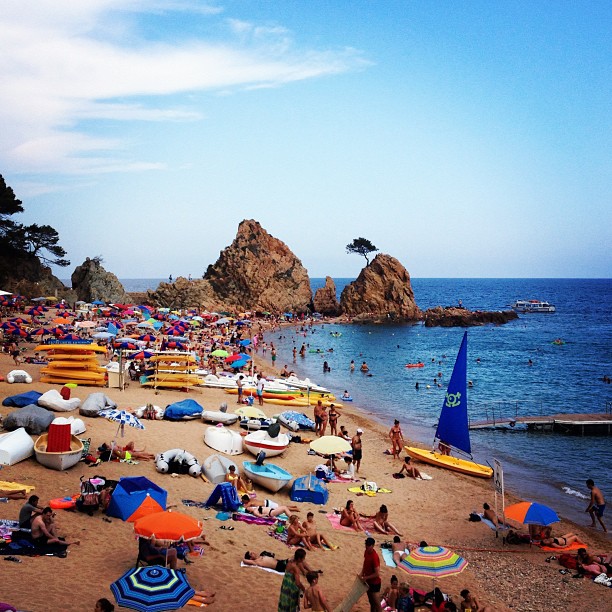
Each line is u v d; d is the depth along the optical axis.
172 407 33.34
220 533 18.78
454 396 31.33
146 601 11.55
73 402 31.28
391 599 15.04
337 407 46.59
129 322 76.25
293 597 13.10
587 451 36.62
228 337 86.38
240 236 144.88
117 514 18.55
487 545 21.14
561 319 158.75
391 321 139.12
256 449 28.31
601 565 19.05
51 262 123.38
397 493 26.36
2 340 58.88
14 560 14.74
